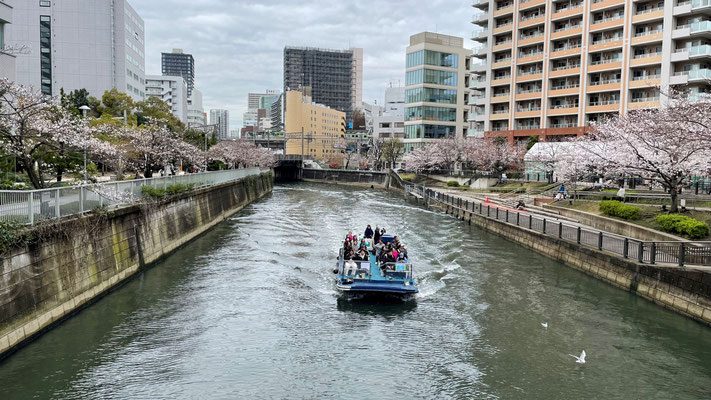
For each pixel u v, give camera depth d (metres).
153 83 140.75
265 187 73.25
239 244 31.25
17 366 13.43
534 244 29.59
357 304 19.70
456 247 30.77
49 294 15.84
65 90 75.69
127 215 22.44
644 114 29.53
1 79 19.78
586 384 13.41
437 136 95.25
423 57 92.81
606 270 22.50
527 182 58.25
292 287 21.70
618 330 16.89
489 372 14.07
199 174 36.28
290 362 14.46
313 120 150.12
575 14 62.25
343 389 12.98
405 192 68.69
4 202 13.80
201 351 14.99
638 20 55.19
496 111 75.38
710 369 14.22
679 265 18.39
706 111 20.36
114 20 78.81
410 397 12.66
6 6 31.02
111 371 13.52
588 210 34.06
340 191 81.81
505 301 20.03
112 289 20.33
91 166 29.62
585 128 60.62
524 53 70.81
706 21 49.00
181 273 23.67
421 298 20.45
